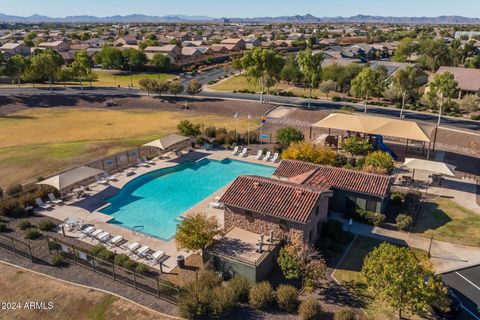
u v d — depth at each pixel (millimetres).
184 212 37469
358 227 34156
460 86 87750
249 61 81438
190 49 154250
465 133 58969
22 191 39969
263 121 59594
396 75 70500
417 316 23219
